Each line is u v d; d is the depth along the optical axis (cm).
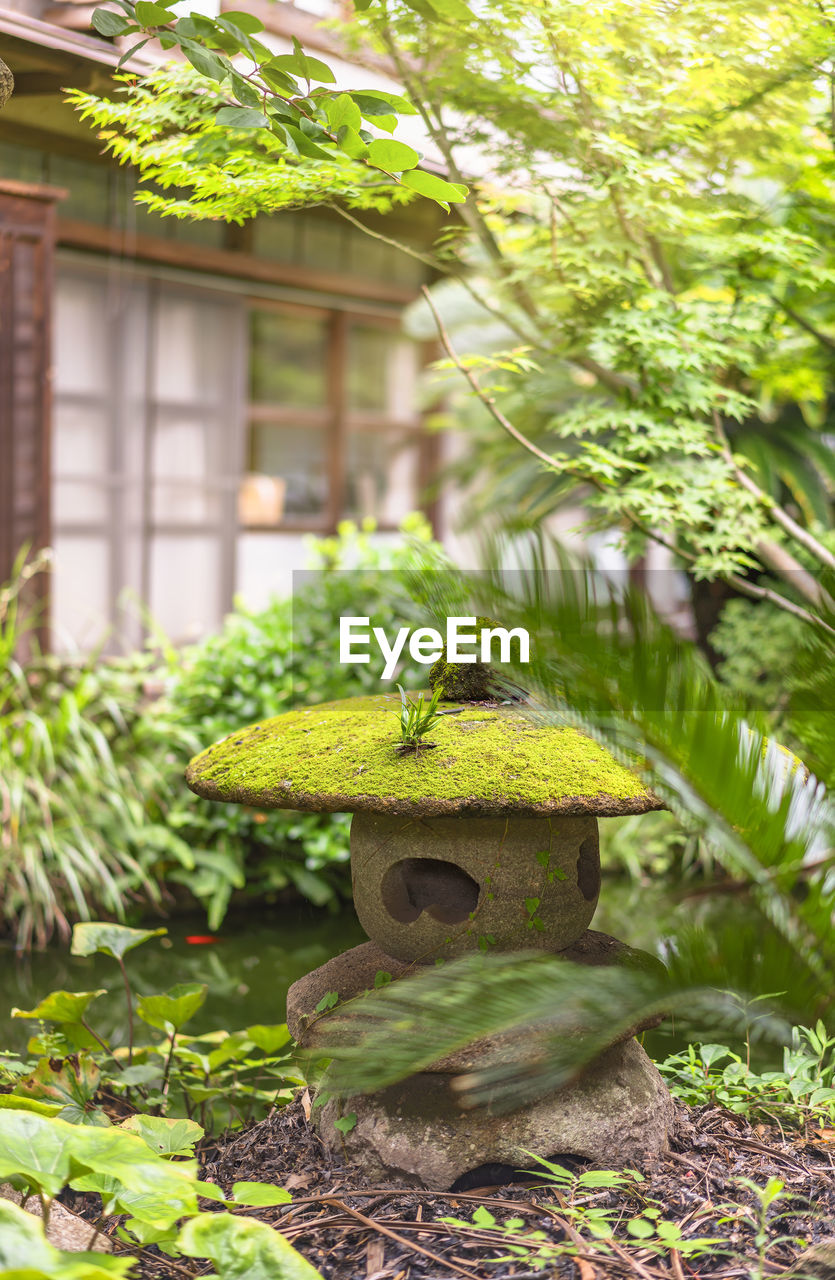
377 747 226
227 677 572
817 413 582
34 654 537
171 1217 175
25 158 561
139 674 583
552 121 347
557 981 173
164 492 745
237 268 758
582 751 223
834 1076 279
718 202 375
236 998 429
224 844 547
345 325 860
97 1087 281
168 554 751
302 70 238
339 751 227
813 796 190
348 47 361
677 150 368
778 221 404
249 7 372
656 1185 221
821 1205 217
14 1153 169
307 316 841
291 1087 308
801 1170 235
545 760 218
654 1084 241
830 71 334
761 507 389
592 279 373
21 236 532
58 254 669
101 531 713
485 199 401
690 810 179
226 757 242
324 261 819
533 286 410
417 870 236
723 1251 190
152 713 563
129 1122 235
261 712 562
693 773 174
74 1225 202
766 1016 192
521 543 177
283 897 575
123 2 241
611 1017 171
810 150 365
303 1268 164
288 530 839
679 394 371
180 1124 225
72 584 701
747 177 390
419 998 173
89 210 654
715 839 178
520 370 380
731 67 328
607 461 371
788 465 529
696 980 178
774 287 395
